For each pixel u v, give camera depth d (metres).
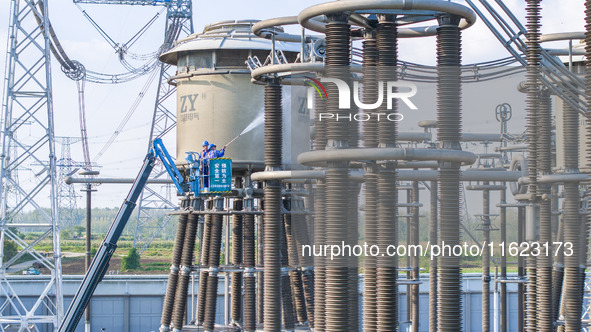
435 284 21.83
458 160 15.97
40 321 42.16
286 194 27.02
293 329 27.62
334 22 16.62
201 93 29.33
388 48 16.67
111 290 50.91
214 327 30.25
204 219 31.66
